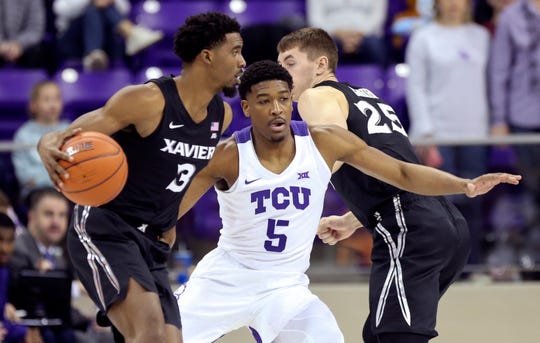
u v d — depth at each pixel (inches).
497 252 618.8
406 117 748.0
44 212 588.4
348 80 768.3
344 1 781.9
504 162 618.2
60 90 764.6
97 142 326.0
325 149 379.9
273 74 368.5
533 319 616.4
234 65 346.9
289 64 426.9
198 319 390.3
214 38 342.0
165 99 338.0
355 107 404.8
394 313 386.6
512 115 693.3
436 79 692.7
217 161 374.9
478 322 618.8
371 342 405.7
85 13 813.9
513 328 617.0
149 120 335.9
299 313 381.7
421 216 392.8
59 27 839.7
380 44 784.3
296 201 377.4
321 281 619.2
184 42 343.0
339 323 614.5
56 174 323.6
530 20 690.8
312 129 383.6
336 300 616.1
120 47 820.6
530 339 615.2
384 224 397.1
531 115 689.0
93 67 803.4
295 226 381.1
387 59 818.8
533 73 687.7
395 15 858.8
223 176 378.0
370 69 770.2
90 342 561.0
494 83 697.6
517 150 617.9
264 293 386.3
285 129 370.3
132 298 341.7
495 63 699.4
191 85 343.9
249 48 696.4
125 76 807.1
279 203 376.5
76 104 803.4
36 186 633.0
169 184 350.3
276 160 378.0
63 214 594.6
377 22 789.2
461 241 399.5
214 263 394.6
